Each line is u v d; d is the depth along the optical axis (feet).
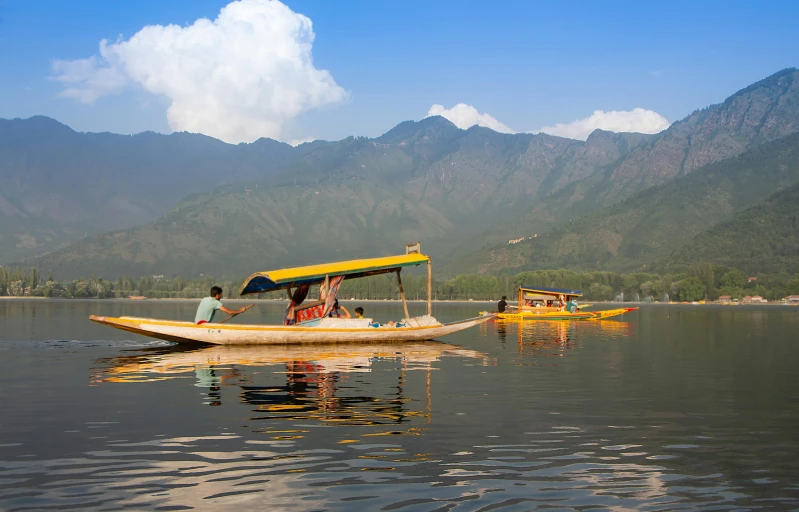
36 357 85.10
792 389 62.13
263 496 30.55
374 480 32.89
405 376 68.28
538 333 144.87
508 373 72.28
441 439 40.75
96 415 47.01
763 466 36.04
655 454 38.09
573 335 139.03
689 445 40.09
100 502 29.68
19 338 116.26
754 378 70.18
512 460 36.47
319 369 73.46
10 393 56.29
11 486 31.63
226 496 30.53
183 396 54.95
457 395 56.59
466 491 31.53
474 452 37.93
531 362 83.87
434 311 379.14
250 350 94.79
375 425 44.32
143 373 69.26
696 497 31.27
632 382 66.33
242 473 33.73
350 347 101.55
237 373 69.67
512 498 30.78
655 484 32.99
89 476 33.12
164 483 32.14
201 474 33.50
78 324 164.35
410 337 111.34
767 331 164.35
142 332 94.73
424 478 33.27
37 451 37.42
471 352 96.58
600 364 82.64
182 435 41.11
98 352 91.45
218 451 37.58
